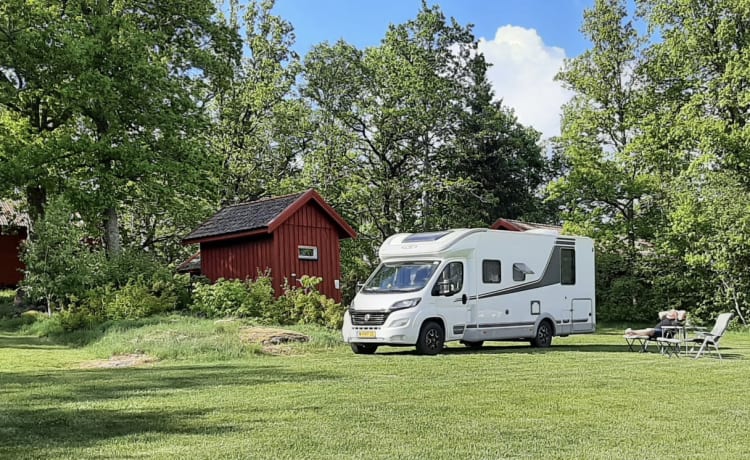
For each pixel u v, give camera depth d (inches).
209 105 1478.8
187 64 1139.3
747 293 1091.9
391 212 1584.6
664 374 462.6
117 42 973.8
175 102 1034.7
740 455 242.5
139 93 979.3
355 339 609.6
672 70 1258.0
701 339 605.9
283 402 343.6
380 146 1551.4
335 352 618.5
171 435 269.9
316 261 954.7
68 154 958.4
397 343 590.9
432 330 609.3
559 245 740.0
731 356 610.9
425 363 523.2
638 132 1321.4
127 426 287.1
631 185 1240.8
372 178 1533.0
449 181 1521.9
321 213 968.9
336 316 780.6
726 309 1120.8
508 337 679.1
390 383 411.5
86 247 997.2
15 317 973.2
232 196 1456.7
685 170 1207.6
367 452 242.7
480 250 659.4
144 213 1385.3
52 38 933.2
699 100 1186.6
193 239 985.5
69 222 929.5
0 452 242.8
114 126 986.1
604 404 342.3
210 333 645.3
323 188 1460.4
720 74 1212.5
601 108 1348.4
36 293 888.9
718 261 1079.6
